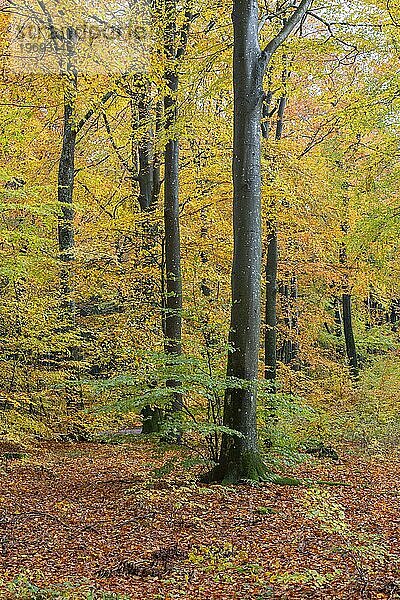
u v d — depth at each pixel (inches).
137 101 621.9
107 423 572.1
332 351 1015.0
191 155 646.5
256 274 366.3
